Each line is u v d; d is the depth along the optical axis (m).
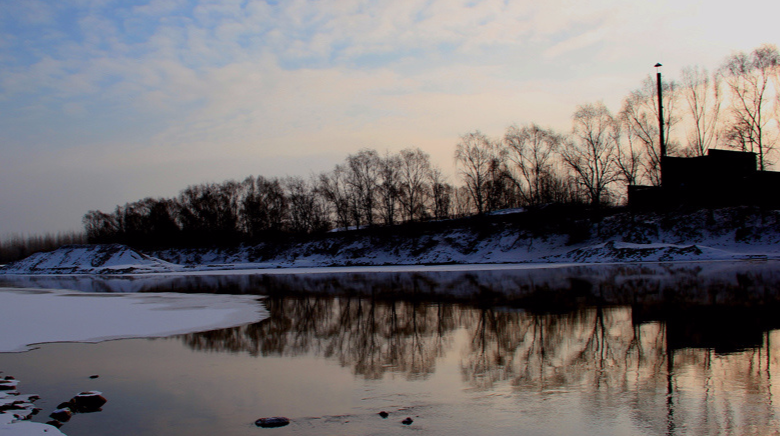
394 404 10.38
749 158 59.84
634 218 61.56
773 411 9.51
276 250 95.56
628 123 63.38
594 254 56.69
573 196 75.56
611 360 13.45
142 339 18.11
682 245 53.94
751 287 27.41
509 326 18.78
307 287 39.72
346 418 9.61
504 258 66.44
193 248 108.75
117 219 141.12
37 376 13.11
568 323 18.95
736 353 13.77
